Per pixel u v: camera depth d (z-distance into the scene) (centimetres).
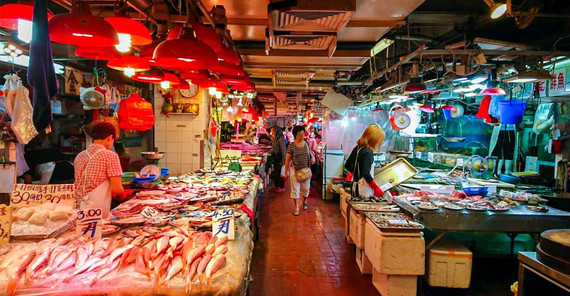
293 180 700
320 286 386
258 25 383
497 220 372
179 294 178
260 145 1384
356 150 501
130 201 358
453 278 359
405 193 505
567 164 552
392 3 317
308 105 1730
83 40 199
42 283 177
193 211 326
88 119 614
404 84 603
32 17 185
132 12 332
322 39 363
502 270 436
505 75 546
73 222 259
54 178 506
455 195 466
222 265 201
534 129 616
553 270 196
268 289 377
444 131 860
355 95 943
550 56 447
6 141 390
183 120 707
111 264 195
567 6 386
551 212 383
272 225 620
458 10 462
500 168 691
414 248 333
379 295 367
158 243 216
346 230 501
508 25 496
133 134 740
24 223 249
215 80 415
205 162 729
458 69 459
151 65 341
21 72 473
